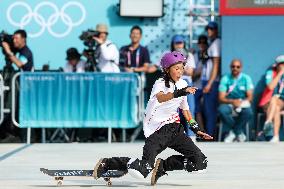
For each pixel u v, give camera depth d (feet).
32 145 133.18
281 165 97.45
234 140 142.72
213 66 146.30
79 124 137.90
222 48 147.33
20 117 138.31
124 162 70.49
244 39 148.36
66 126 138.10
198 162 69.92
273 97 141.90
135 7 153.17
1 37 141.69
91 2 154.61
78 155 111.96
